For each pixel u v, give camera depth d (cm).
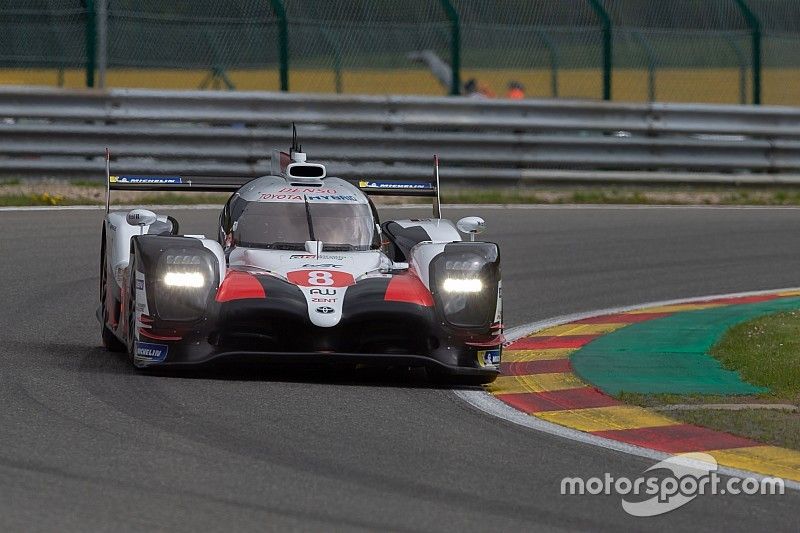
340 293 2527
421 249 2698
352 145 5759
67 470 1769
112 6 5941
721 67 6762
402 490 1738
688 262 4569
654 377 2731
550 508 1683
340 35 6197
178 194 5644
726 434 2188
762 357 2897
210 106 5675
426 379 2633
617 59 6650
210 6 6122
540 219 5400
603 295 3909
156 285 2455
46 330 3042
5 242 4331
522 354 3002
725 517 1681
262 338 2462
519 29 6412
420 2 6328
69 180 5541
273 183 2970
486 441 2070
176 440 1967
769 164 6406
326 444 1988
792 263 4625
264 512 1603
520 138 6019
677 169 6288
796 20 6888
